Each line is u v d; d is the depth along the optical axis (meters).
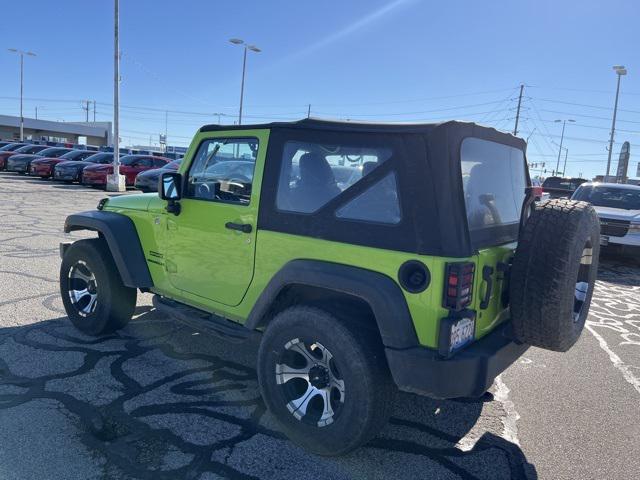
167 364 4.23
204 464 2.92
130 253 4.36
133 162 23.38
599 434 3.55
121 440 3.10
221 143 3.74
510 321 3.07
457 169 2.77
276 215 3.30
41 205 14.55
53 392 3.64
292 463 2.99
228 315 3.69
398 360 2.72
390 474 2.95
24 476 2.71
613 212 10.07
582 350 5.30
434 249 2.69
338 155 3.07
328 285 2.95
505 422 3.66
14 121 64.88
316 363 3.08
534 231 2.97
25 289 6.04
